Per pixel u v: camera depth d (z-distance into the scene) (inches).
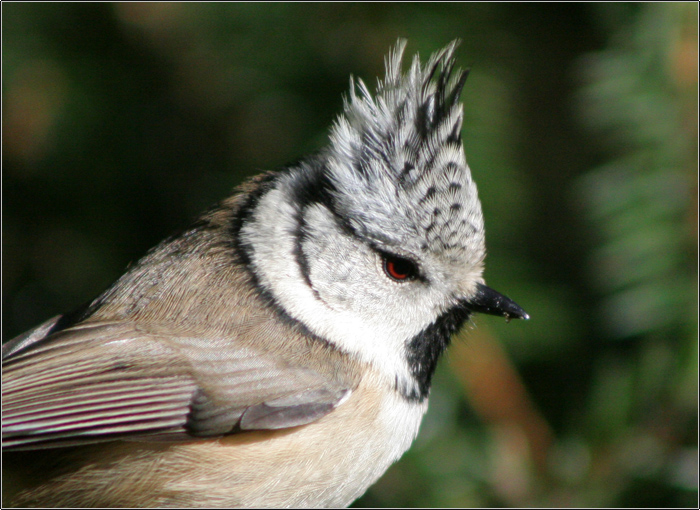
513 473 50.0
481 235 49.7
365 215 49.6
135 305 49.6
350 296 49.6
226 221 49.8
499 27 50.7
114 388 49.3
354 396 49.5
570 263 50.6
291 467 49.4
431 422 50.2
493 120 50.6
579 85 50.7
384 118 49.6
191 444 49.4
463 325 49.9
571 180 50.7
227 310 49.6
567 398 50.4
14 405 49.3
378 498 50.2
